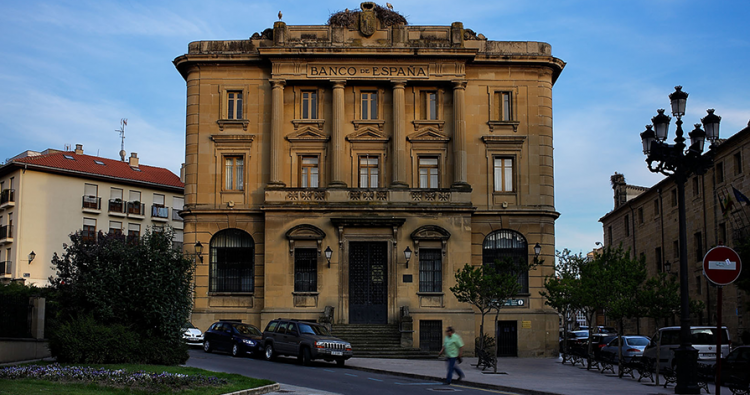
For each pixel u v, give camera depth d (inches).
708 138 876.0
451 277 1668.3
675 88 896.9
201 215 1761.8
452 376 1069.1
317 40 1772.9
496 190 1779.0
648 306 1118.4
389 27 1780.3
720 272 649.0
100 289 1090.7
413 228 1686.8
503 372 1217.4
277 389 853.2
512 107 1803.6
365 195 1700.3
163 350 1079.6
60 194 2630.4
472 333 1652.3
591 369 1357.0
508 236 1763.0
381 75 1769.2
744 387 880.9
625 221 2883.9
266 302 1669.5
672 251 2332.7
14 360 1133.7
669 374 1005.2
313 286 1685.5
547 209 1771.7
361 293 1685.5
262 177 1771.7
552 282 1588.3
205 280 1736.0
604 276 1236.5
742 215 1795.0
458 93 1765.5
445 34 1781.5
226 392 764.6
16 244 2512.3
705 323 2058.3
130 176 2883.9
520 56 1795.0
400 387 933.8
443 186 1768.0
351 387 912.3
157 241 1160.2
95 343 1014.4
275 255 1681.8
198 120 1792.6
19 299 1216.2
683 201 874.8
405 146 1770.4
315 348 1226.0
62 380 796.6
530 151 1787.6
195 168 1779.0
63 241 2610.7
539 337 1716.3
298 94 1793.8
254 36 1814.7
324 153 1775.3
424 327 1659.7
